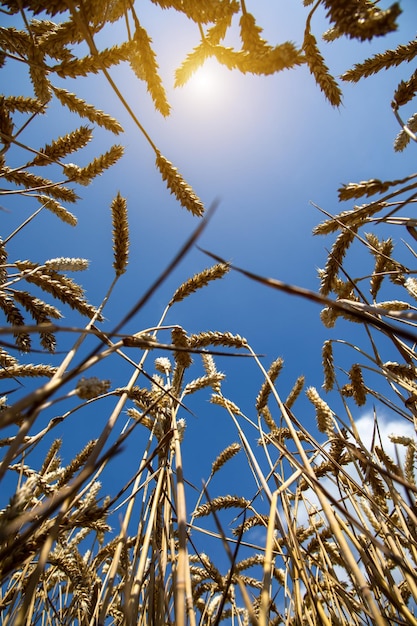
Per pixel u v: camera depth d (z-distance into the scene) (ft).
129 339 0.69
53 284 1.30
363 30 0.67
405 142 1.45
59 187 1.57
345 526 1.19
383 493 1.49
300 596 1.20
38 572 0.62
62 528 0.83
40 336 1.29
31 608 1.39
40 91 1.19
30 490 0.63
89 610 1.56
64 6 0.84
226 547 0.64
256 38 0.82
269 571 0.79
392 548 1.19
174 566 1.15
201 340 1.62
